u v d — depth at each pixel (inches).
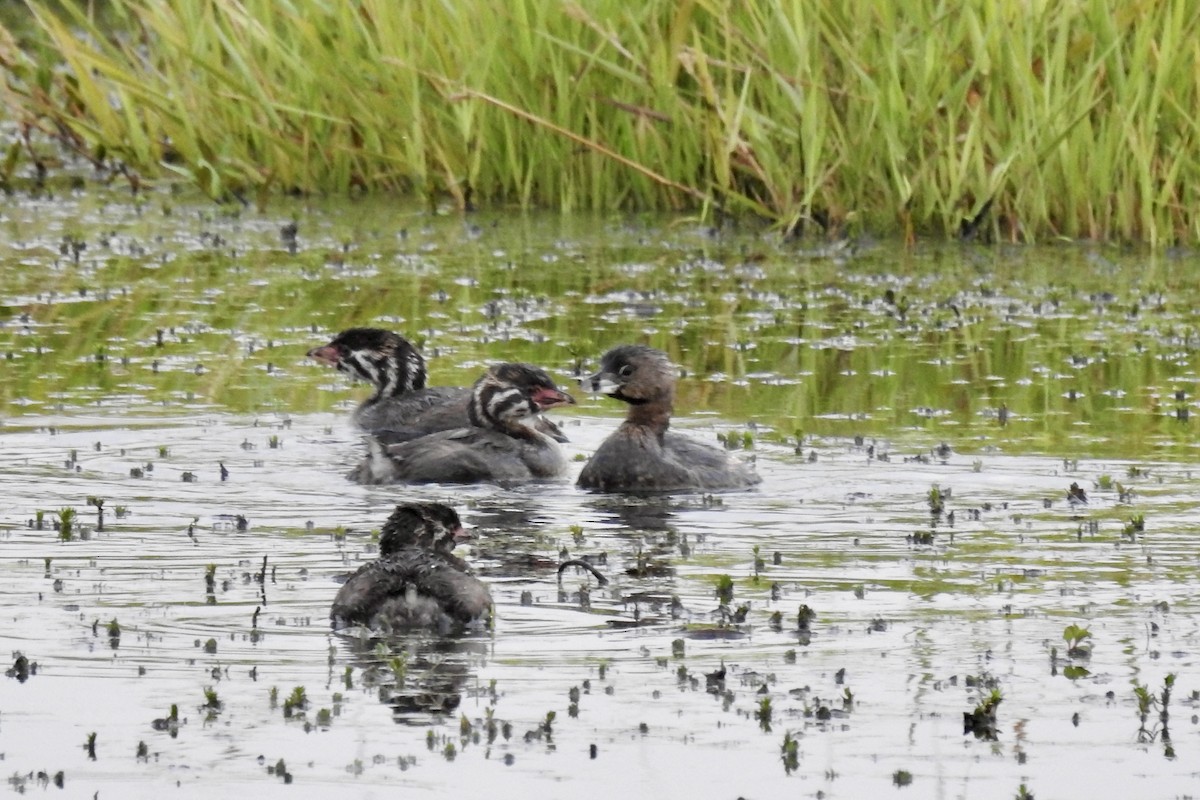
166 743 330.3
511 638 391.2
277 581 434.9
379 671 368.2
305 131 1080.2
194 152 1085.8
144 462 576.4
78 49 1103.6
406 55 1040.8
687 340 769.6
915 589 434.3
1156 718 346.6
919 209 977.5
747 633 397.4
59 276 882.1
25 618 399.2
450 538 439.8
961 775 320.5
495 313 816.9
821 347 757.9
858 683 365.7
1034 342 762.8
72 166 1196.5
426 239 980.6
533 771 319.3
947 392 683.4
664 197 1045.8
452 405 652.1
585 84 1017.5
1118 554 468.4
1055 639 394.6
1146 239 945.5
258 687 357.7
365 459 572.4
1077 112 932.6
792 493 546.3
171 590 424.2
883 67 944.9
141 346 749.9
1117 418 640.4
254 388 691.4
